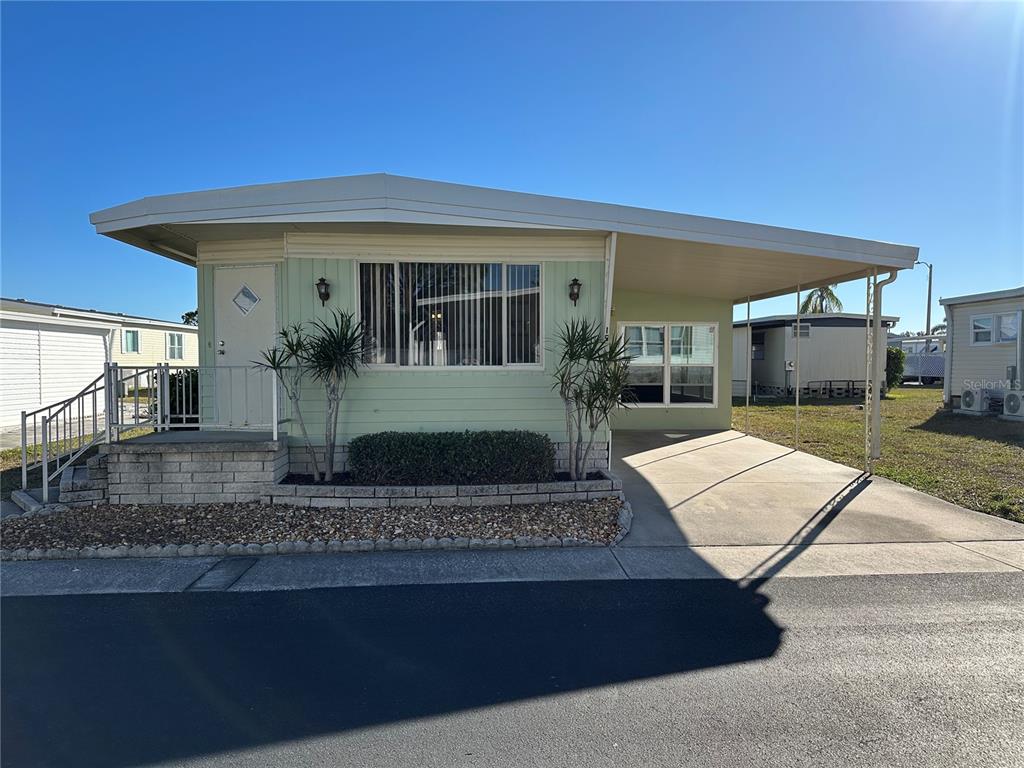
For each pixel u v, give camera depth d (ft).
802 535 17.92
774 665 10.36
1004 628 11.83
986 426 42.75
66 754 7.92
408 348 22.81
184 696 9.30
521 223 20.33
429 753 8.00
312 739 8.27
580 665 10.33
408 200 19.70
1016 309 49.47
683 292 39.47
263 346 23.09
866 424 26.81
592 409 21.38
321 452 22.45
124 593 13.55
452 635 11.48
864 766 7.75
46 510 19.20
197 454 19.84
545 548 16.74
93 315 69.41
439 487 19.69
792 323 74.54
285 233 22.09
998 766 7.75
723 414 41.88
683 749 8.09
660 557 16.06
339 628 11.77
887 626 11.91
